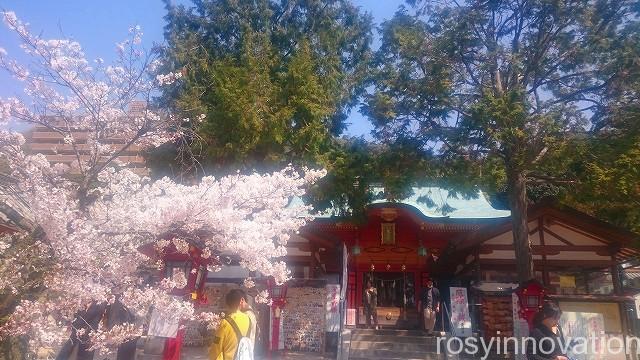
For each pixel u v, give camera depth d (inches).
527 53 594.6
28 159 281.3
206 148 614.5
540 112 538.6
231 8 780.0
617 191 477.1
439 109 563.2
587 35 564.4
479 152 562.9
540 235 666.2
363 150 620.7
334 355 612.7
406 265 876.6
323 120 679.1
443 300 820.6
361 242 882.1
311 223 783.1
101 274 279.6
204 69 670.5
